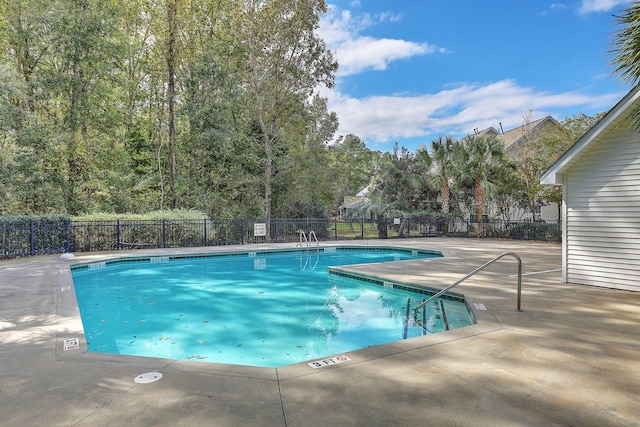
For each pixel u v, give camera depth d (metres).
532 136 21.34
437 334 4.11
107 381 2.89
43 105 17.83
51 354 3.51
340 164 36.19
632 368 3.17
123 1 19.62
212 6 20.58
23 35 16.67
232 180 21.80
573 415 2.39
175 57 20.03
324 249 15.88
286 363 4.32
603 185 6.83
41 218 12.24
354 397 2.62
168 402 2.54
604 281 6.77
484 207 23.19
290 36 19.02
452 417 2.35
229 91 19.89
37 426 2.25
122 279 9.86
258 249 14.38
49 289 6.82
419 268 9.33
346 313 6.53
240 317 6.34
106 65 18.31
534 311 5.08
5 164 14.35
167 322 6.06
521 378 2.96
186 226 15.79
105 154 19.48
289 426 2.23
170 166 20.30
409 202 27.05
